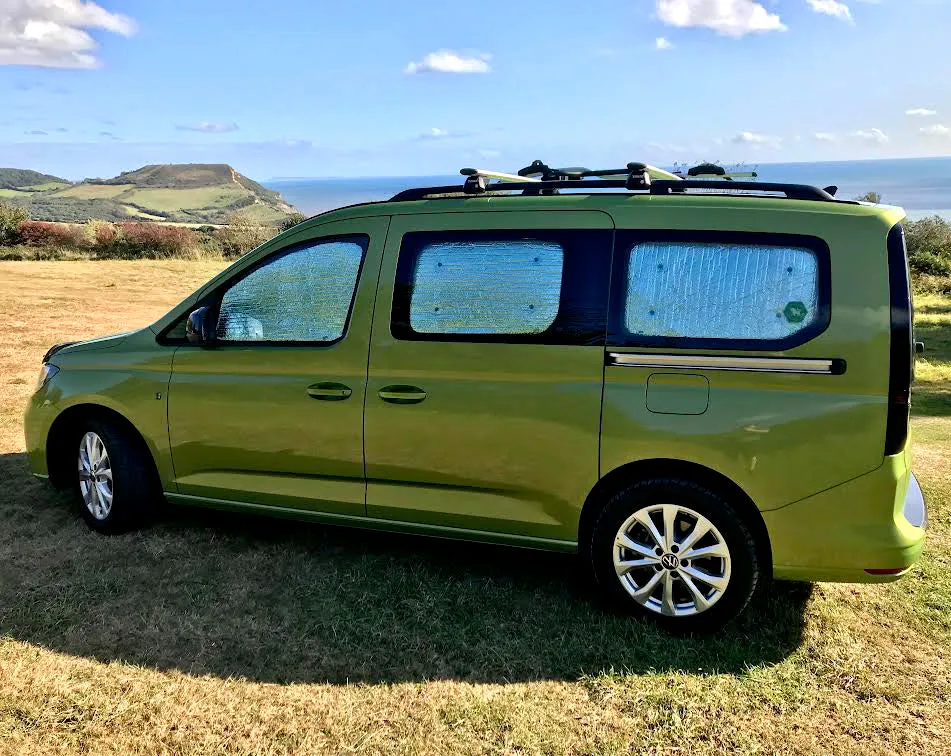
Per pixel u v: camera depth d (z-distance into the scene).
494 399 3.48
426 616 3.48
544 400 3.40
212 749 2.57
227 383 3.99
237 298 4.03
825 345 3.05
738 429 3.14
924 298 29.77
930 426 7.84
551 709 2.82
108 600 3.59
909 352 3.01
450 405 3.55
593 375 3.33
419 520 3.73
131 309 15.41
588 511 3.49
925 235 40.94
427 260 3.64
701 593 3.31
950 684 2.99
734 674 3.05
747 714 2.80
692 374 3.20
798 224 3.16
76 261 25.58
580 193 3.57
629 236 3.36
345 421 3.75
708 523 3.24
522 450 3.47
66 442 4.64
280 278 3.92
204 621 3.40
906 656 3.19
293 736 2.64
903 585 3.86
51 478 4.65
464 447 3.56
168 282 20.69
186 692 2.88
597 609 3.55
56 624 3.35
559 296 3.41
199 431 4.09
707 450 3.18
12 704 2.78
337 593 3.69
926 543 4.43
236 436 4.00
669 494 3.27
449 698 2.88
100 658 3.10
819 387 3.06
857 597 3.72
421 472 3.66
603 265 3.37
